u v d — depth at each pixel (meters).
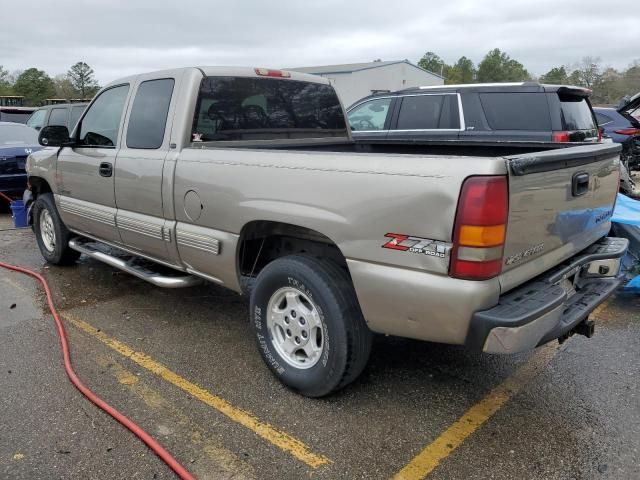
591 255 3.29
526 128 7.07
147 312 4.64
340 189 2.79
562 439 2.86
